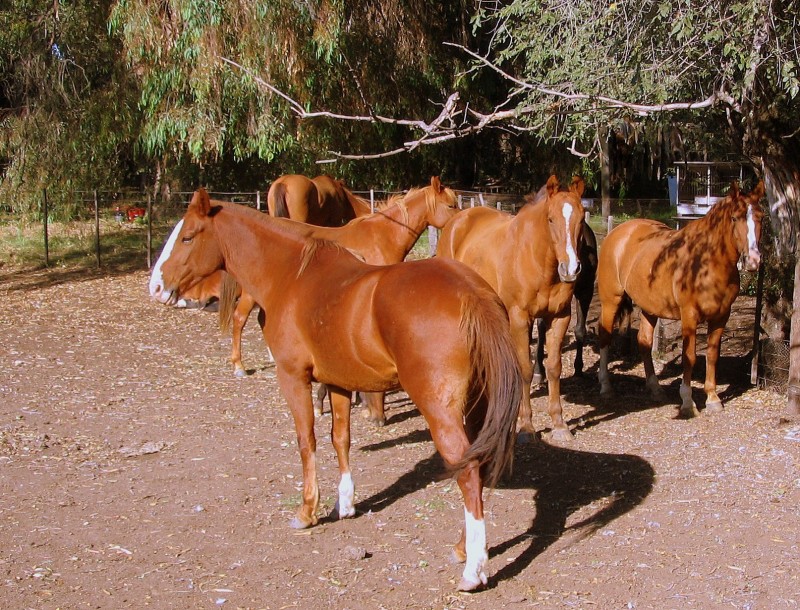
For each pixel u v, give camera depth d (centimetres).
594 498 523
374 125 1547
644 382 859
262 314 601
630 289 780
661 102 679
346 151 1677
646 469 577
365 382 432
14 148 1752
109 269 1662
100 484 555
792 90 588
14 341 1053
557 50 723
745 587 397
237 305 888
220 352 1016
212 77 1338
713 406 728
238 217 495
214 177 2250
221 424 705
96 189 1875
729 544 447
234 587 404
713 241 698
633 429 681
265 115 1365
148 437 667
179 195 2195
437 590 399
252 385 850
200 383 856
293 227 486
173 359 972
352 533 472
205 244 498
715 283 701
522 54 1453
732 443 630
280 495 536
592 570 418
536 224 629
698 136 1082
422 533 471
